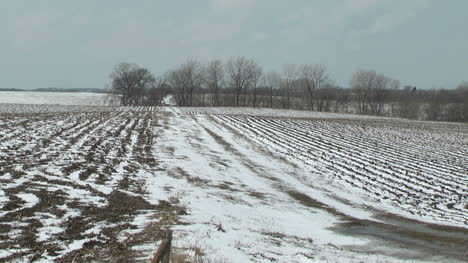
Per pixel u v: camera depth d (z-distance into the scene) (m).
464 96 104.38
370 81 116.31
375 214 18.45
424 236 14.21
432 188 24.08
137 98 122.31
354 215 17.89
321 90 119.12
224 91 123.81
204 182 22.06
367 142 41.91
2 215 11.82
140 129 41.84
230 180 23.59
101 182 18.58
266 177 25.48
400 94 121.62
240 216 15.16
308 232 13.77
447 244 13.05
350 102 129.38
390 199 21.66
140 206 14.87
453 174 28.00
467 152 37.59
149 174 22.08
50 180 17.52
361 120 70.88
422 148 39.31
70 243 9.84
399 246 12.49
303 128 51.72
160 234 11.09
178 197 17.44
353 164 30.45
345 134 47.66
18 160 21.58
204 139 38.91
